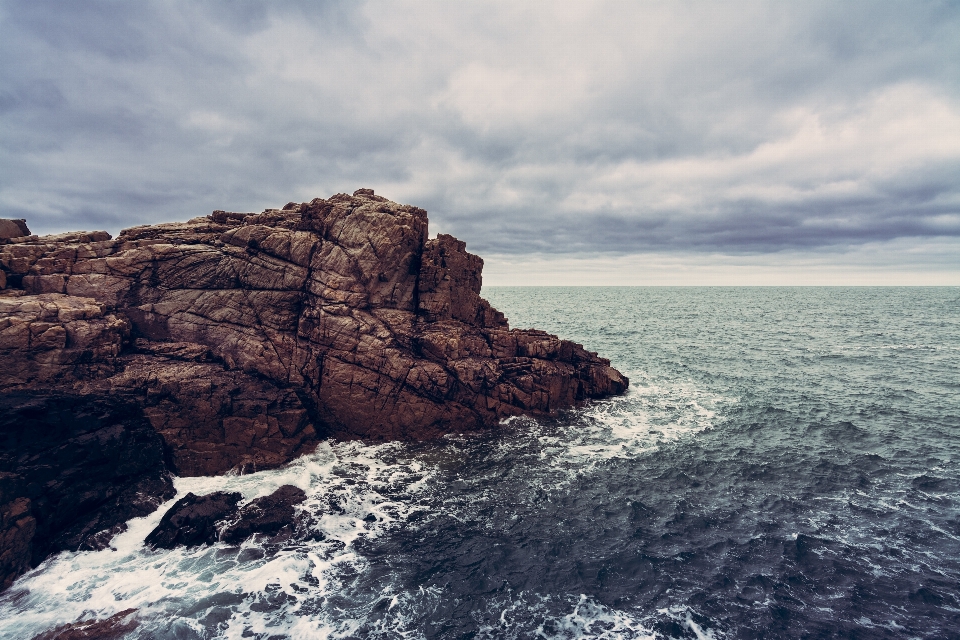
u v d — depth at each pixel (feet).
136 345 109.29
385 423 116.67
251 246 121.60
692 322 387.55
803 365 207.21
